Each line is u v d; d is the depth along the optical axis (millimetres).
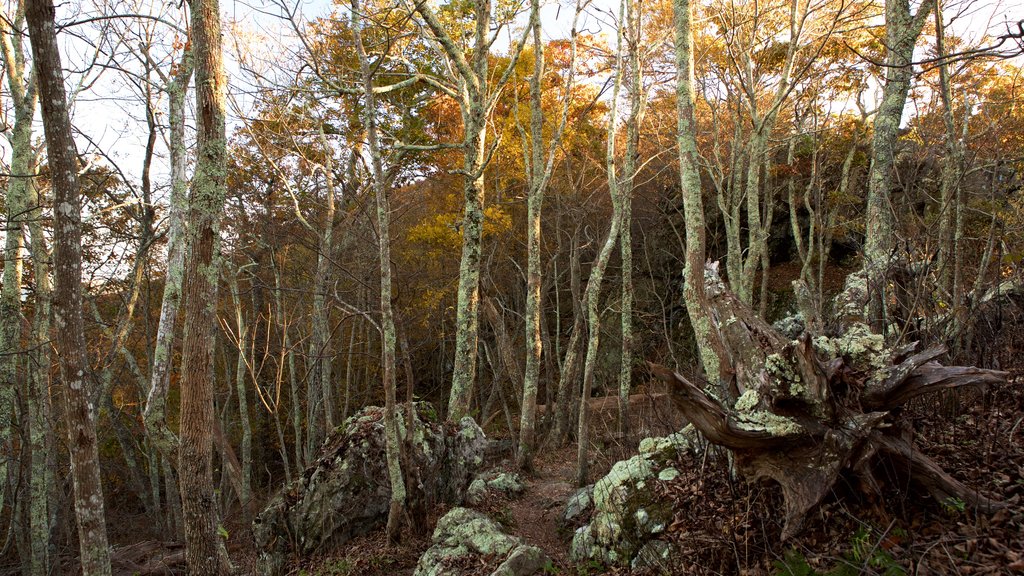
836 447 4164
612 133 11594
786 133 18438
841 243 18406
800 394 4355
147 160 10492
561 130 11859
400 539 8055
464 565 6609
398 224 20672
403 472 8609
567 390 15789
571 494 9633
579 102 18062
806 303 6219
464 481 9555
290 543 8617
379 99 16203
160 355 7742
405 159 18844
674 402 4605
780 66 14648
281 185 16969
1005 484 4121
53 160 4672
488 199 20609
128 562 11680
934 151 11250
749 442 4371
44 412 10969
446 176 18781
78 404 4820
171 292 7934
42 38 4523
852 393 4332
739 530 4742
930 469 4082
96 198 12117
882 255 6520
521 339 22656
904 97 6832
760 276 20453
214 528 5547
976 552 3633
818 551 4211
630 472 6238
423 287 19359
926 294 6004
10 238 10195
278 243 15734
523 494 10477
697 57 13992
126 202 10375
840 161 17609
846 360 4551
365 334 21906
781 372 4488
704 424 4492
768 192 16438
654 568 5016
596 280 10570
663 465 6207
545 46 17109
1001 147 9891
